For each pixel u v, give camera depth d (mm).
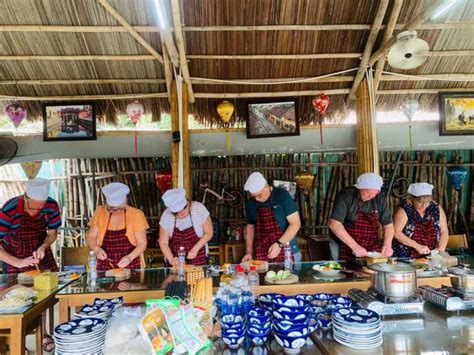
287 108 4633
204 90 4555
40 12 3613
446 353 1360
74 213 6008
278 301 1592
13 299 2139
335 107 4844
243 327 1541
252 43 4031
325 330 1620
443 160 6047
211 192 5840
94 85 4480
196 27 3750
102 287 2404
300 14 3762
